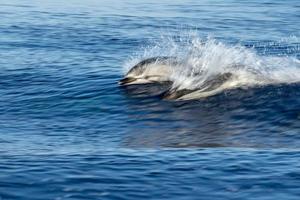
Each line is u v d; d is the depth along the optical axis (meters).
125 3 111.56
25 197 23.97
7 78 51.06
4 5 107.25
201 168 27.56
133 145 33.41
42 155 30.16
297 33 79.81
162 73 46.00
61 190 24.73
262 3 116.62
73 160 28.94
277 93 41.47
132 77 46.69
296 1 120.50
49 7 104.75
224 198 24.12
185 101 41.53
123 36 75.94
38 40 71.81
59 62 57.47
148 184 25.53
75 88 46.81
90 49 65.88
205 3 114.94
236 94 41.72
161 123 38.16
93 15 95.38
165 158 29.31
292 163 28.31
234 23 89.00
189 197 24.23
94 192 24.61
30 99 45.03
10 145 34.00
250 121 37.69
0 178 25.88
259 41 73.50
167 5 110.12
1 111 42.59
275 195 24.38
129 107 41.62
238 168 27.55
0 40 71.69
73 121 39.81
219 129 36.38
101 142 34.69
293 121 37.41
